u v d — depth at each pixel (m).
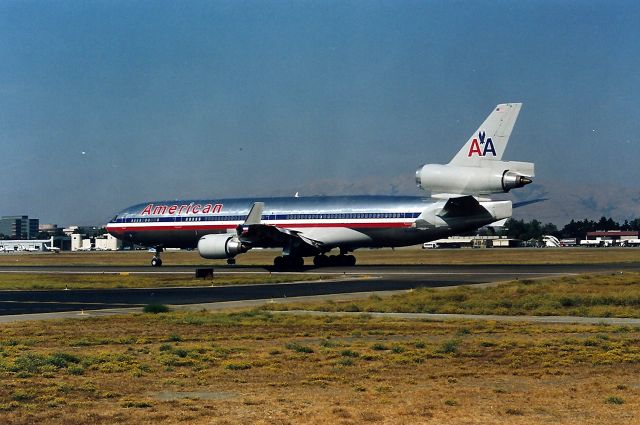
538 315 132.25
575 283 180.88
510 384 73.88
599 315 130.38
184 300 167.00
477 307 142.00
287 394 69.81
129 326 120.88
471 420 59.72
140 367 83.00
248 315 133.12
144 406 64.88
